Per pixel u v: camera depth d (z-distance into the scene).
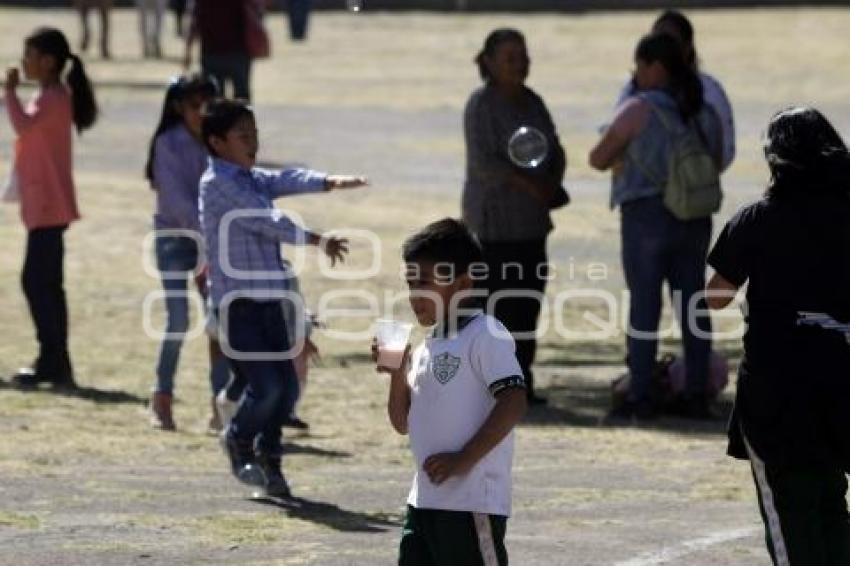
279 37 113.31
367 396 40.69
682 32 38.69
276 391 30.08
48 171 40.59
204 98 36.03
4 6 126.62
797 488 21.52
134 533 27.98
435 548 19.94
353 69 98.88
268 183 30.22
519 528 28.62
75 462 33.34
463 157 72.50
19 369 42.94
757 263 21.78
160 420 37.00
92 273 53.97
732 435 22.31
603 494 31.23
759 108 85.19
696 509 30.20
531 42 110.38
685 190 37.47
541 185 38.94
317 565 26.17
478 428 19.91
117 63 99.25
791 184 21.78
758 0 126.62
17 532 27.91
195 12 70.06
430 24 120.00
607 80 94.69
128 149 72.38
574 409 39.88
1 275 53.41
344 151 72.81
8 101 40.81
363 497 30.91
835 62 100.19
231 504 30.16
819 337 21.48
